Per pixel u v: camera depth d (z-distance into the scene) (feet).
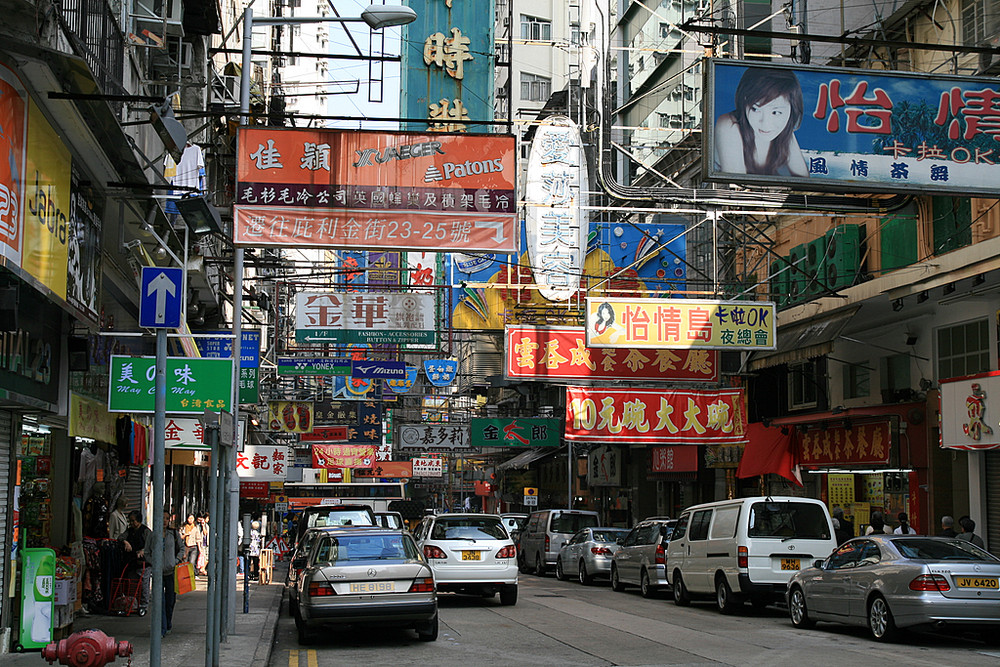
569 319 83.82
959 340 65.46
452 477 231.71
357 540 44.37
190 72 59.00
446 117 65.72
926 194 43.50
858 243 72.69
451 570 57.93
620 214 88.84
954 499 64.69
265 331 115.65
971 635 44.68
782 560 53.21
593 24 72.02
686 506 111.24
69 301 36.47
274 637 44.91
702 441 74.74
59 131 35.40
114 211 46.70
